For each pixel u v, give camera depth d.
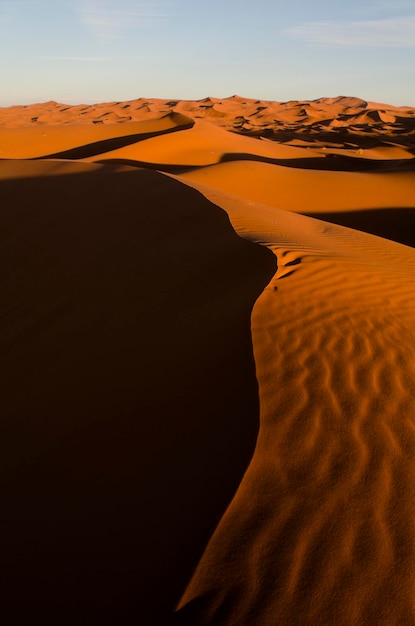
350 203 30.45
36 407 5.46
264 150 65.38
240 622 2.49
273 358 4.78
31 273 10.88
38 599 2.82
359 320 5.79
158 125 82.31
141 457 3.87
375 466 3.43
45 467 4.16
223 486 3.25
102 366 5.92
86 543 3.12
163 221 12.26
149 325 6.76
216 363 4.95
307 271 7.41
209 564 2.77
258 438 3.64
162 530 3.04
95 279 9.48
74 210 15.12
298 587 2.64
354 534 2.93
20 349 7.55
